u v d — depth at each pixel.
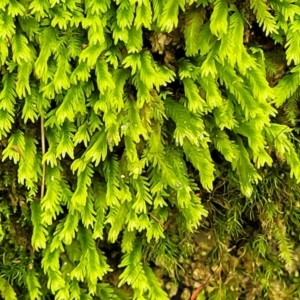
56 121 0.25
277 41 0.25
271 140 0.26
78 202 0.25
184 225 0.26
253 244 0.27
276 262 0.27
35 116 0.25
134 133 0.25
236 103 0.25
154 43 0.25
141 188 0.25
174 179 0.25
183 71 0.25
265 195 0.27
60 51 0.25
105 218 0.26
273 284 0.27
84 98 0.25
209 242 0.27
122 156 0.26
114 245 0.27
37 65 0.25
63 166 0.26
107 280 0.27
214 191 0.27
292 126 0.26
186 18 0.25
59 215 0.26
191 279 0.27
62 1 0.24
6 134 0.25
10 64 0.25
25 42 0.25
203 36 0.25
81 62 0.25
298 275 0.27
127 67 0.25
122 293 0.27
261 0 0.25
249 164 0.26
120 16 0.24
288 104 0.26
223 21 0.25
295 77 0.25
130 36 0.25
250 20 0.25
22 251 0.26
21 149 0.25
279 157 0.26
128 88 0.25
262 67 0.25
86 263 0.26
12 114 0.25
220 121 0.25
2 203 0.26
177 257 0.27
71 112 0.25
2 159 0.25
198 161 0.25
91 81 0.25
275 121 0.26
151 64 0.25
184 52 0.26
